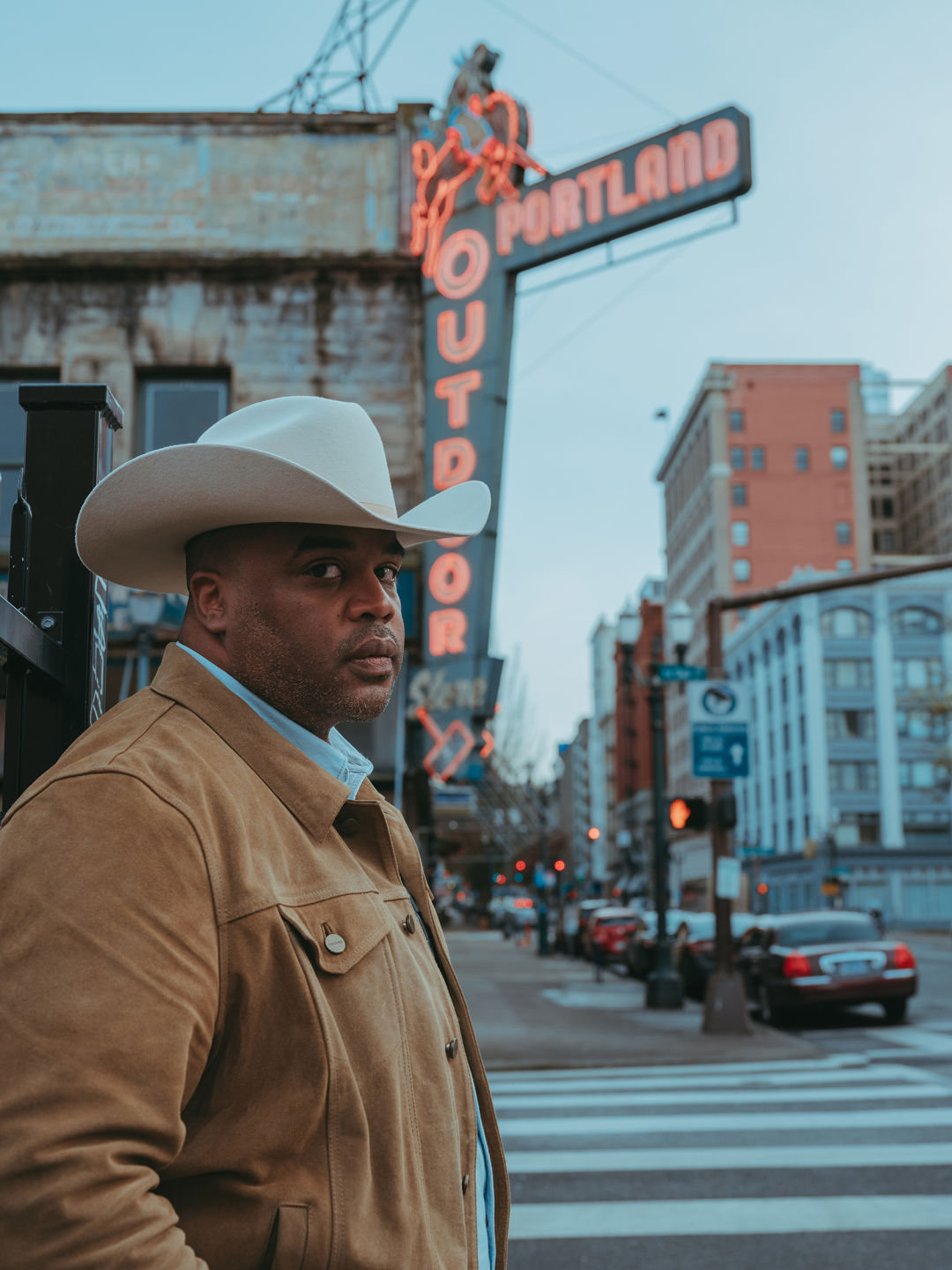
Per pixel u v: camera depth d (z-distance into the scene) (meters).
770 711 72.50
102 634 2.31
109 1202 1.11
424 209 15.90
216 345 15.62
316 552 1.62
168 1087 1.19
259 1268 1.27
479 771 15.25
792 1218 6.02
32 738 2.14
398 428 15.77
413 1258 1.38
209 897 1.32
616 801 116.00
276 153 16.06
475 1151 1.64
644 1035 14.06
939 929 61.03
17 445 14.63
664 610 103.00
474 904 74.25
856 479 84.19
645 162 15.42
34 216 15.67
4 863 1.26
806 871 65.12
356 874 1.56
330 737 1.86
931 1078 10.60
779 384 85.06
